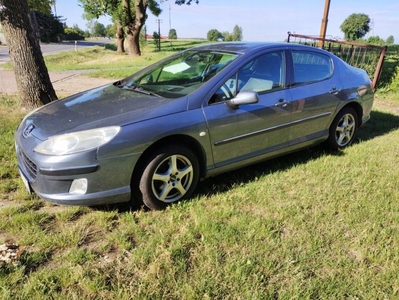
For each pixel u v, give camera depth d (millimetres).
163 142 3049
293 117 3910
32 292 2121
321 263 2475
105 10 24109
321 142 4504
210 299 2121
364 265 2457
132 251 2533
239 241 2664
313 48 4297
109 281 2248
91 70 13898
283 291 2195
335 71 4477
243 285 2238
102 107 3207
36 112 3494
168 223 2900
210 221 2900
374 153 4594
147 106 3104
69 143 2727
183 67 3807
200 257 2473
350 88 4555
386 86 9016
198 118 3145
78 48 37562
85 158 2693
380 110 7141
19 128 3393
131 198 3232
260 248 2588
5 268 2293
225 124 3312
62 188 2762
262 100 3611
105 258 2475
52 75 12016
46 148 2770
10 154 4148
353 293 2211
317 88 4145
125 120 2879
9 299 2061
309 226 2898
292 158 4426
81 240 2662
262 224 2881
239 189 3518
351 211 3135
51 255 2486
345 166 4133
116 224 2900
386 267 2443
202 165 3355
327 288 2229
